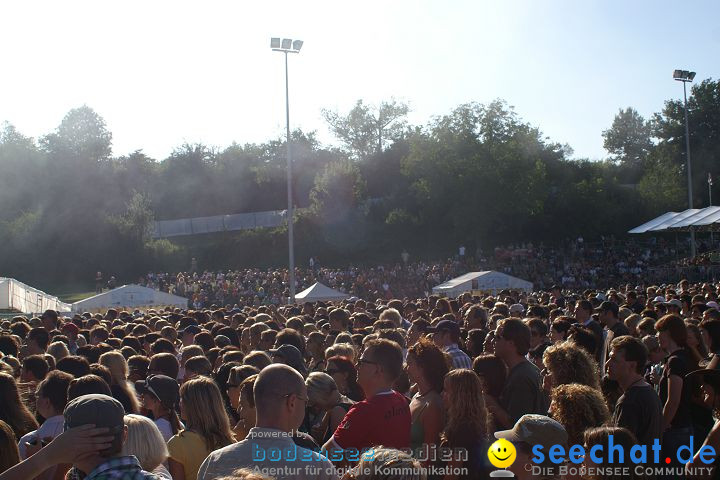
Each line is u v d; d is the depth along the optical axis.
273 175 93.12
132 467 3.79
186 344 11.82
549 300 19.22
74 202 79.19
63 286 69.94
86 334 14.12
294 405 4.45
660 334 7.60
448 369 5.86
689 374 6.77
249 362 7.44
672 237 73.44
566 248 71.00
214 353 9.59
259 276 58.50
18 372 9.02
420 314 13.76
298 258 71.19
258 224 85.25
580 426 4.93
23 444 5.71
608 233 75.75
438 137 73.06
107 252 72.06
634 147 115.25
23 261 71.00
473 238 71.31
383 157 88.06
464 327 13.11
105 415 3.79
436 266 60.16
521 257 64.50
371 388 5.33
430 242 72.94
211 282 57.91
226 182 95.25
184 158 96.75
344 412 6.25
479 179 69.75
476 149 71.75
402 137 93.94
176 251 73.94
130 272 71.75
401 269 61.59
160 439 4.89
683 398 6.77
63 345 9.85
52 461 3.67
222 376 7.68
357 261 71.19
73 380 5.77
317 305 20.50
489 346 8.37
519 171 70.75
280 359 7.86
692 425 6.71
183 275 61.00
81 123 91.38
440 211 72.81
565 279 59.12
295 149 97.62
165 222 84.69
